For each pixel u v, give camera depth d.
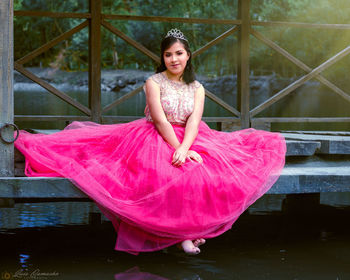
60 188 2.89
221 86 33.00
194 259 3.05
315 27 6.07
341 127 8.77
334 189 3.30
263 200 5.00
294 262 2.98
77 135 3.37
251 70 34.19
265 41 5.91
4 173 3.03
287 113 13.12
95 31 5.43
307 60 30.34
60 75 37.69
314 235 3.67
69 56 39.91
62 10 36.66
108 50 38.56
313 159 3.90
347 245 3.41
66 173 2.94
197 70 36.72
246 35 5.84
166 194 2.70
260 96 27.42
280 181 3.19
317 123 10.04
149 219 2.67
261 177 2.99
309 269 2.85
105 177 2.85
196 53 5.75
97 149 3.27
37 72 37.62
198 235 2.76
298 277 2.70
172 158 2.88
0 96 2.99
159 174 2.75
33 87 34.53
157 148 2.91
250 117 5.91
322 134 5.05
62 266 2.89
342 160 3.98
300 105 17.08
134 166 2.88
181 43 3.12
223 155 3.04
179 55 3.11
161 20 5.62
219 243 3.44
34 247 3.29
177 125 3.16
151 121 3.19
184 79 3.21
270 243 3.45
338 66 27.36
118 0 36.22
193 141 3.11
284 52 5.99
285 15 29.86
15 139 3.04
